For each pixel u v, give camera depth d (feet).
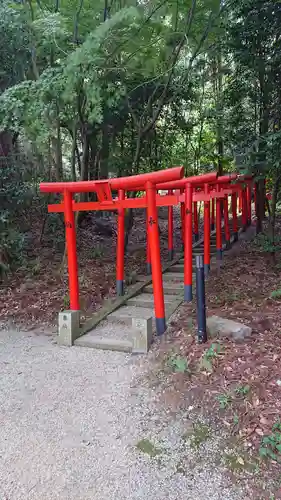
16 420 9.86
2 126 16.55
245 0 18.08
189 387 10.46
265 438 8.20
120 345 13.91
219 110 25.36
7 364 13.16
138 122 23.71
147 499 7.29
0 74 18.97
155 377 11.47
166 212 43.37
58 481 7.78
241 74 23.36
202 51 22.80
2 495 7.45
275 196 21.53
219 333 12.81
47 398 10.89
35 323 16.89
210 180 18.45
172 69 20.53
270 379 10.01
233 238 30.63
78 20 19.19
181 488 7.51
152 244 14.34
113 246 28.30
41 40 17.94
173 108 27.61
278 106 21.01
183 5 20.30
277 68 19.85
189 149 33.88
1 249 20.71
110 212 37.04
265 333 12.83
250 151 18.12
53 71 16.30
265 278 19.70
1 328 16.57
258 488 7.32
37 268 21.34
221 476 7.72
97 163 28.76
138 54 20.31
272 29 18.78
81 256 24.86
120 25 16.12
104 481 7.76
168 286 20.36
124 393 10.94
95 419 9.81
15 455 8.54
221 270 22.31
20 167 22.71
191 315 15.58
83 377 12.03
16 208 22.54
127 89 21.86
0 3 16.70
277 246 21.65
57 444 8.88
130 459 8.34
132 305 18.47
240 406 9.30
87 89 16.15
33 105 15.99
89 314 17.38
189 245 18.24
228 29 20.02
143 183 14.46
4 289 19.75
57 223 26.30
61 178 24.70
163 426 9.36
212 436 8.79
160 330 14.34
